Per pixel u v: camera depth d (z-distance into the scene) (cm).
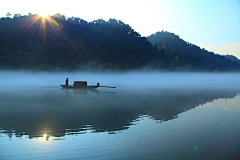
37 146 816
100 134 959
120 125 1106
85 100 1986
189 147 820
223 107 1698
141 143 856
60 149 789
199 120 1241
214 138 923
